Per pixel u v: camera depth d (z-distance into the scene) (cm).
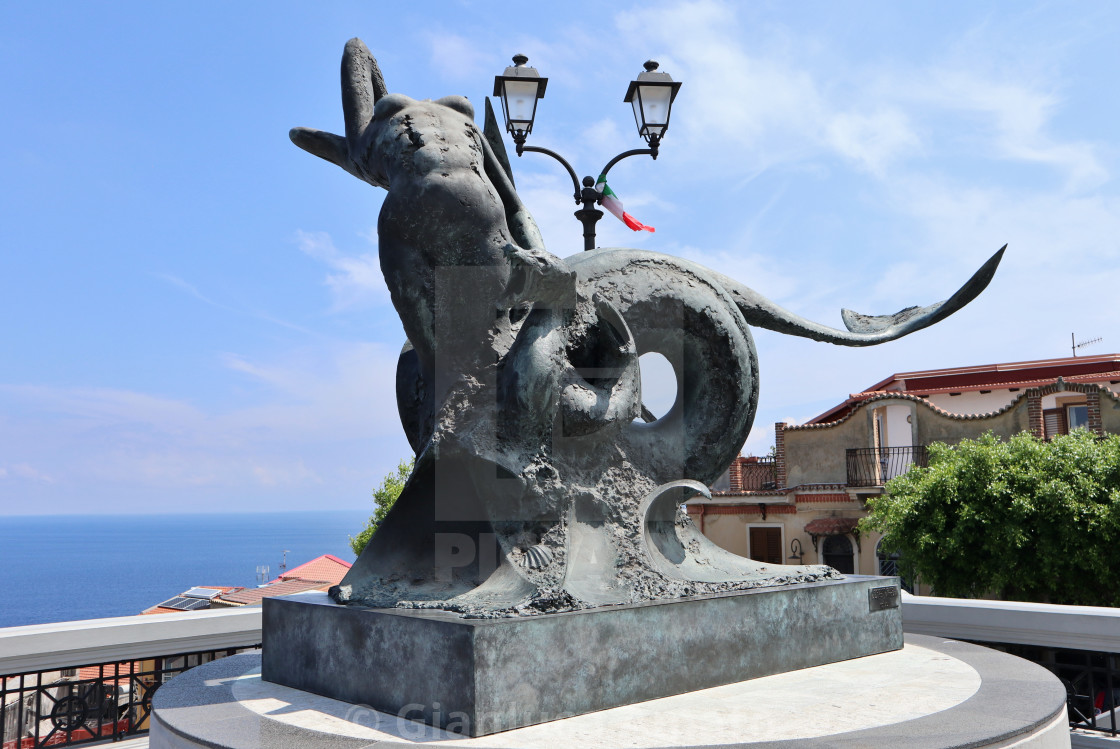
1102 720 449
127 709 478
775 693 333
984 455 1327
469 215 380
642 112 784
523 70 764
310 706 325
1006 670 376
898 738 269
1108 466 1233
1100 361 2245
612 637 315
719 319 435
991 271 493
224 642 509
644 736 273
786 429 1969
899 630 431
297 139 450
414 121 394
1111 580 1220
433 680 291
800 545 1911
